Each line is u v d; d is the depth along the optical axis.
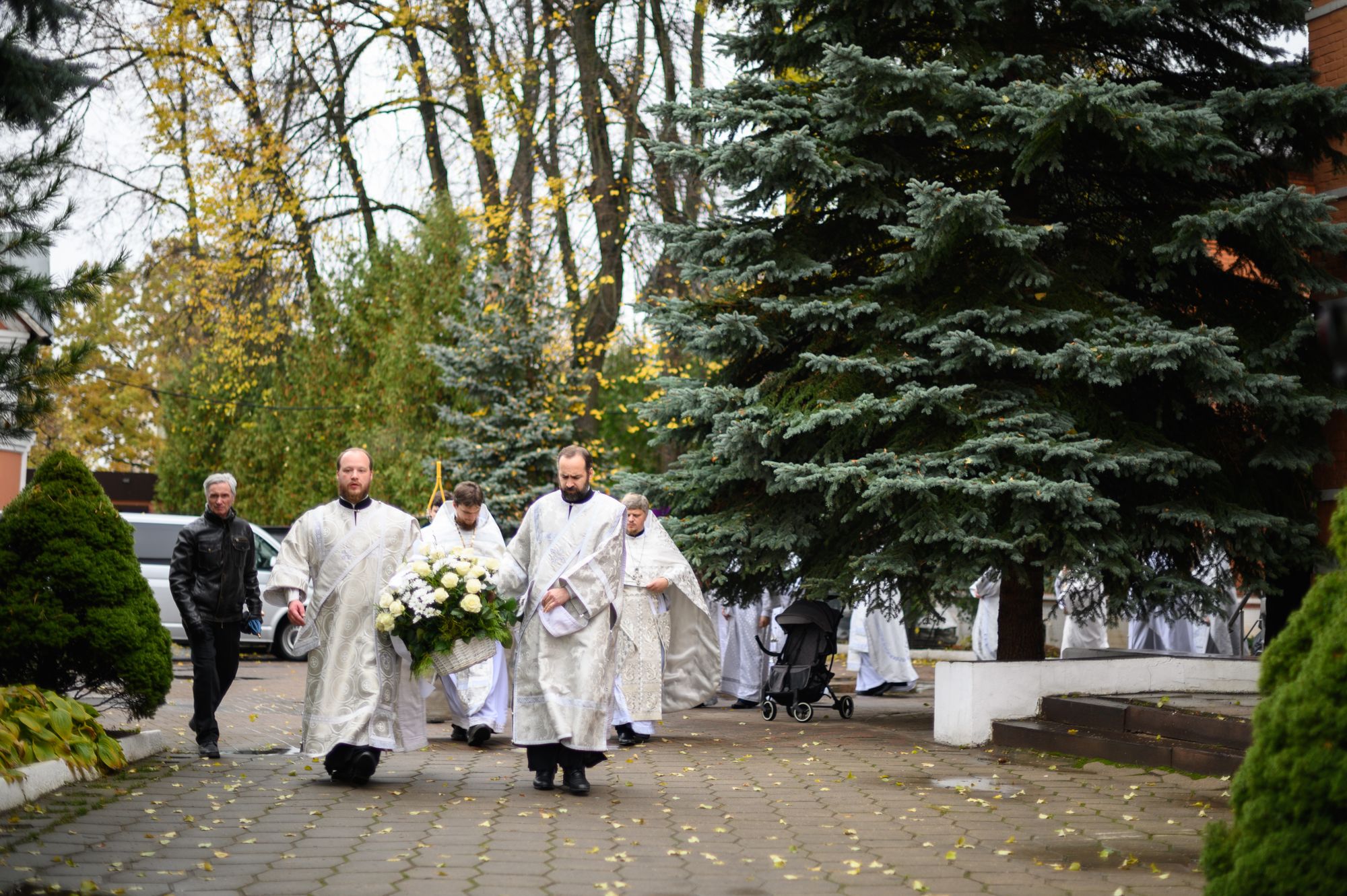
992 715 10.99
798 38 12.72
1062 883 5.88
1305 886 4.00
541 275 23.70
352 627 8.41
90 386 41.62
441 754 10.28
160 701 9.44
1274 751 4.20
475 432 22.84
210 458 31.98
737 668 14.95
